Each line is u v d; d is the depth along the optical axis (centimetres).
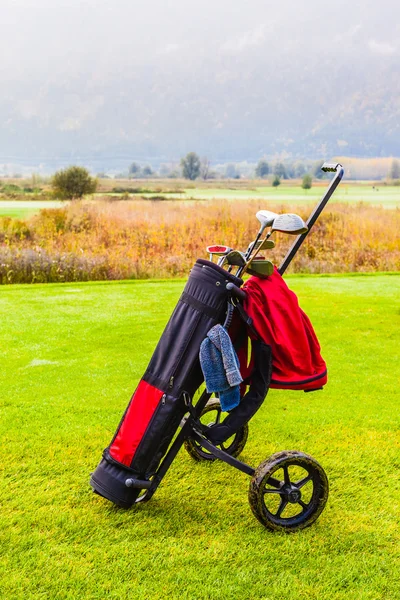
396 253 1450
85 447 388
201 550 286
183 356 304
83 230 1495
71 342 619
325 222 1566
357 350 605
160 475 316
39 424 420
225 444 404
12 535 294
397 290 920
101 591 256
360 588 261
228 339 292
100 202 1630
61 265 1230
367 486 346
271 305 299
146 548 287
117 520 309
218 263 322
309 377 309
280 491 303
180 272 1310
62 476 352
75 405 455
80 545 288
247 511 322
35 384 500
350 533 302
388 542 295
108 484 311
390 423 428
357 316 741
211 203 1686
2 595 253
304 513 308
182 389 305
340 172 317
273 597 254
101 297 850
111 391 486
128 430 310
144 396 310
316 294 880
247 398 311
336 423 428
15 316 726
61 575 266
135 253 1377
